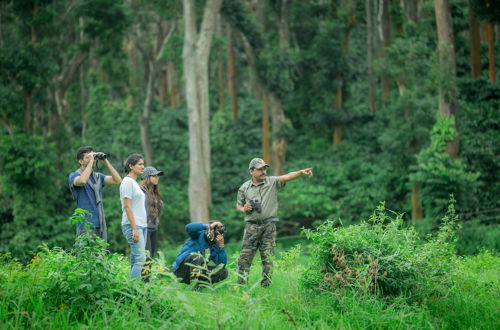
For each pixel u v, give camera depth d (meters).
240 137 37.75
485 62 32.31
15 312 4.39
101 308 4.82
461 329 5.28
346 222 28.48
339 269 5.92
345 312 5.39
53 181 25.27
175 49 31.50
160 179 34.50
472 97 27.44
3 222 25.86
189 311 4.39
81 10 28.42
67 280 4.95
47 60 25.77
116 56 31.83
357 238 6.09
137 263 6.05
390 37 34.38
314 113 35.41
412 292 5.89
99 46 32.56
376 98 38.44
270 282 6.91
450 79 21.08
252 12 31.47
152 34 35.66
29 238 24.20
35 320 4.43
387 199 27.88
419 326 5.07
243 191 7.16
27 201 24.45
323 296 5.88
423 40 24.44
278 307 5.81
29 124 25.94
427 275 6.00
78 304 4.75
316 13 35.88
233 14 29.69
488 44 29.45
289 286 6.55
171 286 5.00
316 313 5.45
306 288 6.11
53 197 25.56
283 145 32.12
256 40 30.52
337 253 5.90
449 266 6.25
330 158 34.28
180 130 40.41
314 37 35.56
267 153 33.28
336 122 35.22
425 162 21.31
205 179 28.05
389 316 5.19
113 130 36.16
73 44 30.89
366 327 5.07
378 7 37.09
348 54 36.44
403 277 5.84
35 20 25.91
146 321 4.59
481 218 21.45
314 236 6.14
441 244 6.41
